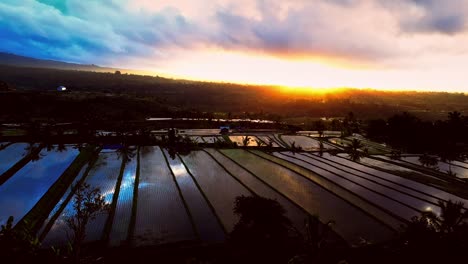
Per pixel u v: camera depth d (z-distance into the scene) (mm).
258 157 71312
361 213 39688
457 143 96875
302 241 28062
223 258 27047
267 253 26422
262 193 45844
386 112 191375
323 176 56156
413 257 27922
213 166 61531
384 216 38969
